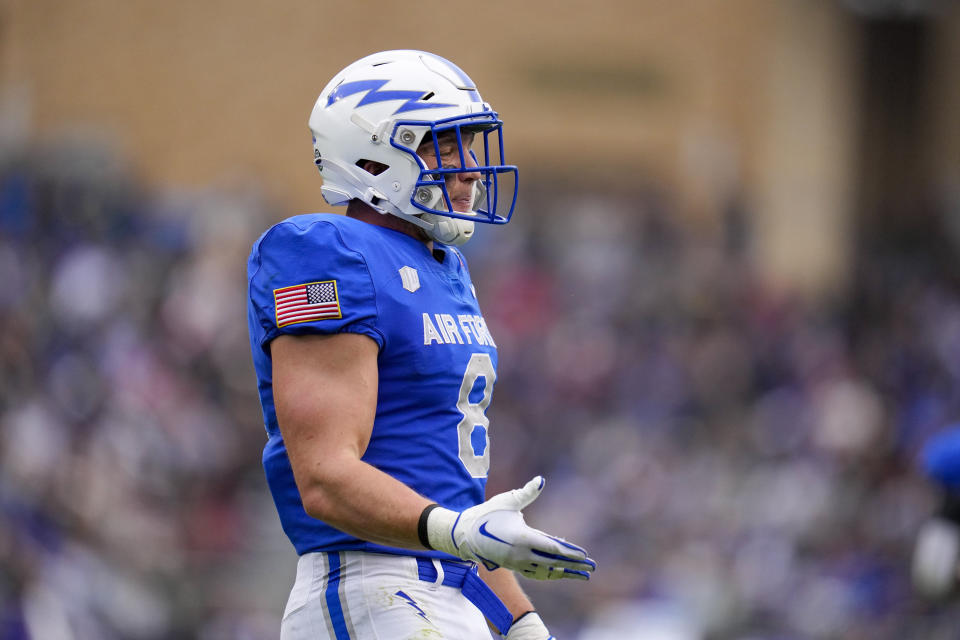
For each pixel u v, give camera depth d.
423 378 10.24
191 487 38.41
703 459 53.38
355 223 10.40
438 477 10.27
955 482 19.09
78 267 43.50
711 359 59.25
